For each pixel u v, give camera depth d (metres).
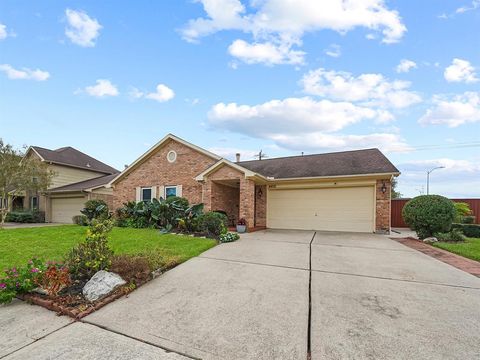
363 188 12.56
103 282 4.51
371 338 3.16
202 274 5.56
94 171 25.02
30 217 20.59
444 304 4.09
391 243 9.29
